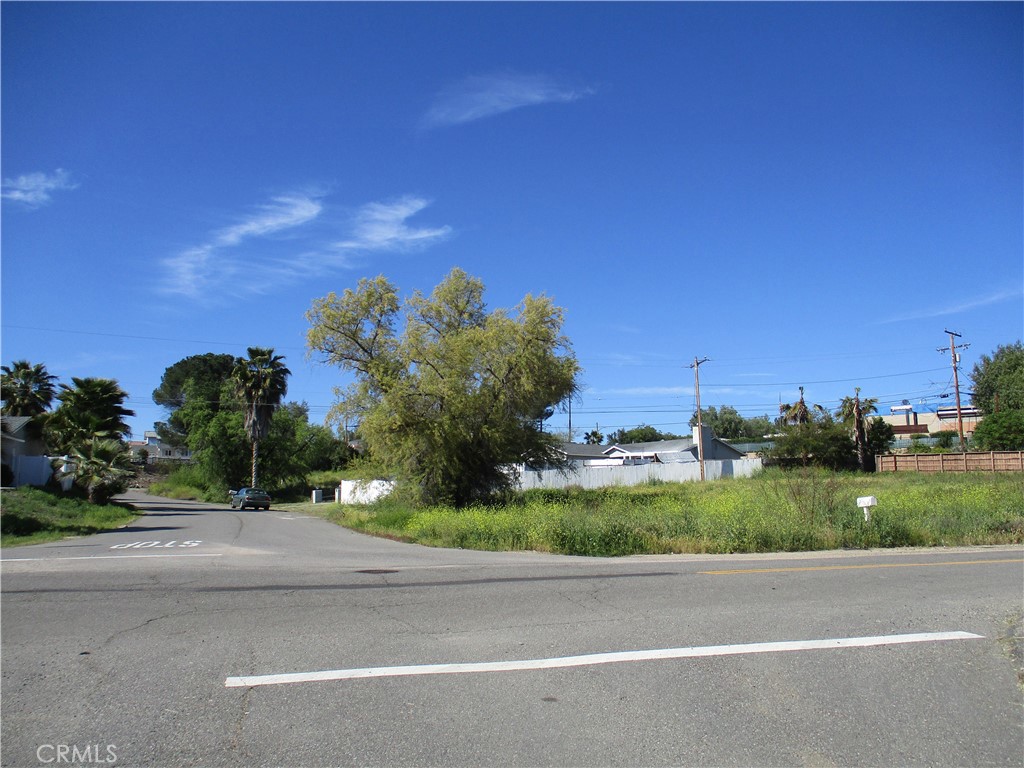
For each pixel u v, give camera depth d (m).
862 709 5.61
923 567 13.31
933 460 52.31
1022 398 60.38
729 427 124.44
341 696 5.85
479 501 33.62
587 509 25.30
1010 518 20.09
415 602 9.79
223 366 90.75
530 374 34.09
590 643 7.51
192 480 73.94
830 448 54.34
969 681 6.32
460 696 5.85
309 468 76.56
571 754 4.75
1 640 7.62
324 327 35.84
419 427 32.84
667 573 12.59
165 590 10.75
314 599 10.00
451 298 37.16
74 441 38.56
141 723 5.27
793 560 14.62
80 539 21.66
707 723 5.30
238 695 5.87
